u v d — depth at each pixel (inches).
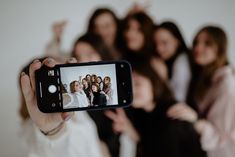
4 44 42.0
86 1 43.1
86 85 23.1
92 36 42.9
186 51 44.5
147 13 44.0
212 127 44.6
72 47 42.9
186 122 44.7
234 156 44.4
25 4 42.2
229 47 45.1
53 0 42.7
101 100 23.3
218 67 44.5
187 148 44.8
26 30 42.3
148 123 44.6
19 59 42.3
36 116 23.2
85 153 37.3
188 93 44.7
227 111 44.2
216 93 44.4
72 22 43.0
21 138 41.5
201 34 44.7
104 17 43.2
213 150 44.9
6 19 41.9
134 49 43.9
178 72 44.4
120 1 43.6
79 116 38.1
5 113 42.1
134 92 44.3
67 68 22.8
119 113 44.0
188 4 44.6
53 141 25.8
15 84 42.2
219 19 45.3
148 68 44.1
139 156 45.0
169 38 44.1
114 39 43.5
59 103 22.3
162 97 44.6
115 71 23.6
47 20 42.7
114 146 43.8
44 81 22.3
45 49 42.8
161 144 44.8
